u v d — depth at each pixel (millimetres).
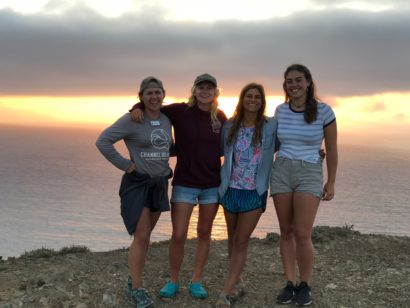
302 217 4328
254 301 4641
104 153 4258
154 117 4418
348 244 6637
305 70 4309
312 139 4312
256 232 60438
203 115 4488
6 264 5637
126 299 4562
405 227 112375
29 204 167750
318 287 4996
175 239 4523
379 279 5266
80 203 171500
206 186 4496
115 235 102375
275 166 4465
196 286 4703
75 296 4574
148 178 4352
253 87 4344
